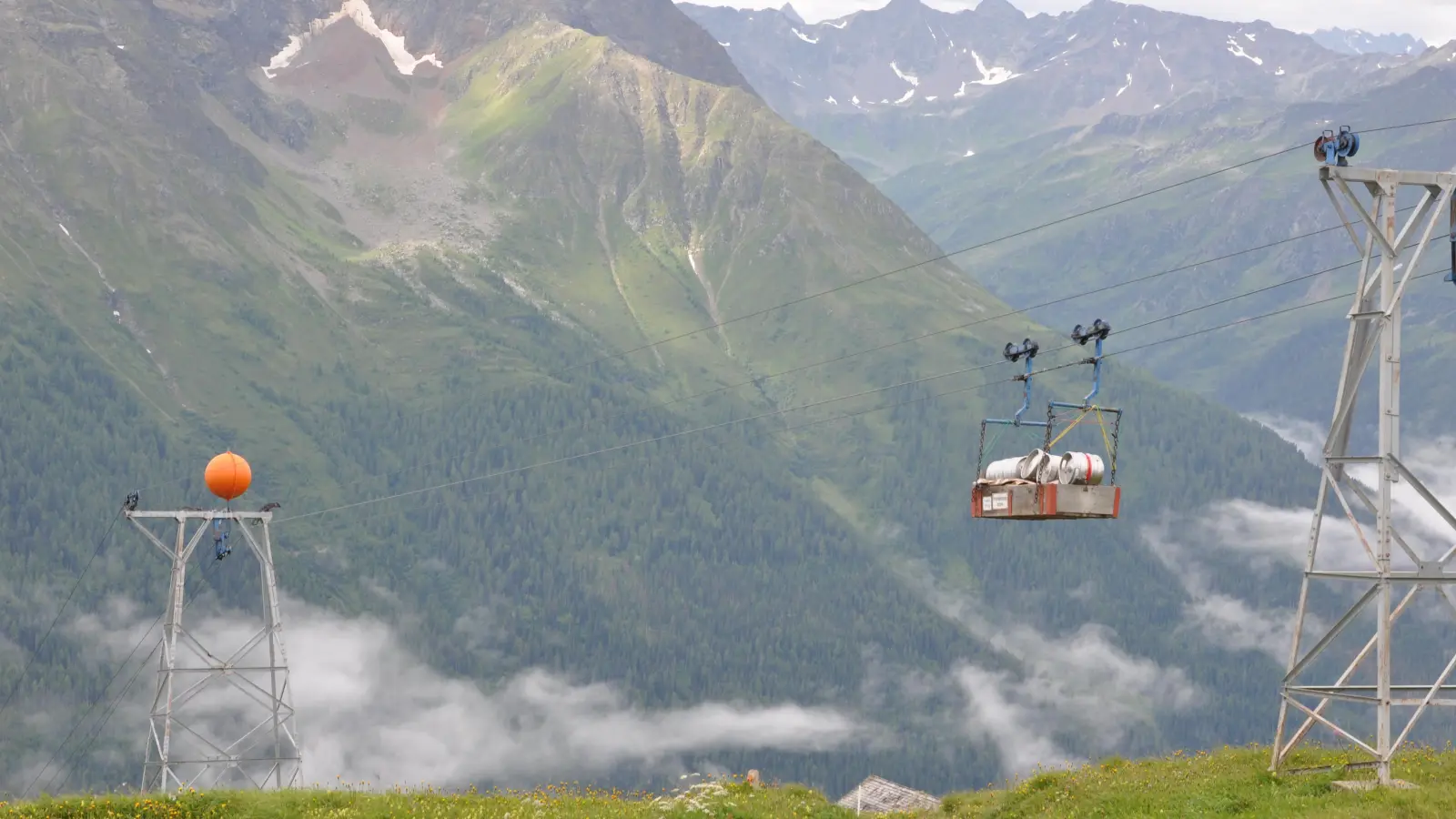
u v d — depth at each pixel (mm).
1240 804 46750
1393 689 47781
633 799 56844
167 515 88000
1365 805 43438
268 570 89750
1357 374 47938
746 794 55719
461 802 54281
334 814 51594
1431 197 47406
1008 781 60562
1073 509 53438
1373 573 46969
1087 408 54625
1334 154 47031
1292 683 49719
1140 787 51625
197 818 52844
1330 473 48562
